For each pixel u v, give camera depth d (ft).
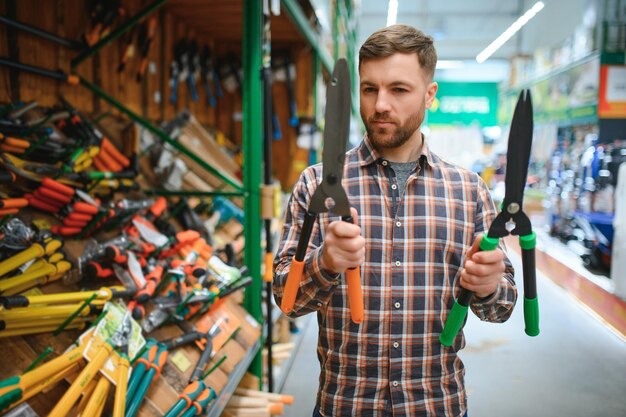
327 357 4.18
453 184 4.20
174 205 9.37
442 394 4.13
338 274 3.48
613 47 19.74
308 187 4.15
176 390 5.66
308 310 3.80
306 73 14.38
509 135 3.32
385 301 4.07
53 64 7.53
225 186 10.91
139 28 10.00
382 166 4.17
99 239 6.40
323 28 14.93
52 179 5.99
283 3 8.84
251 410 7.90
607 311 15.16
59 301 4.81
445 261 4.11
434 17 46.09
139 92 10.27
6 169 5.40
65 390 4.48
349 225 3.11
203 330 6.88
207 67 13.51
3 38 6.50
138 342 5.24
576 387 11.19
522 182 3.31
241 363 7.39
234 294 9.00
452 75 56.29
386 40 3.59
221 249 9.95
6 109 5.93
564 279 19.49
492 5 43.29
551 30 40.91
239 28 12.92
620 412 10.11
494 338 14.10
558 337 14.20
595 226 18.35
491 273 3.31
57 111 7.08
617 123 19.92
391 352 4.06
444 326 3.70
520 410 10.17
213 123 15.02
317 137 14.94
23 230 5.11
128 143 8.93
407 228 4.10
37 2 7.13
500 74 55.77
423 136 4.30
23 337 4.66
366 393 4.10
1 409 3.57
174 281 6.64
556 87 25.07
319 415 4.28
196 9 11.05
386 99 3.64
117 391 4.47
